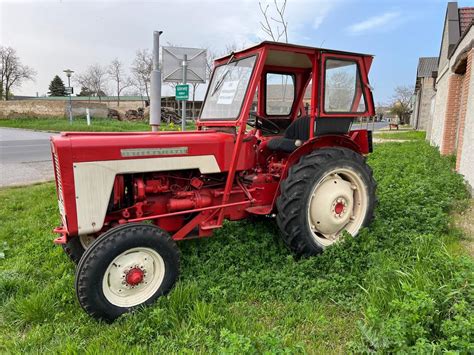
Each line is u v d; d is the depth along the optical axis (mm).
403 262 3230
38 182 7879
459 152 7258
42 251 3875
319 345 2424
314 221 3715
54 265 3596
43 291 2998
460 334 2092
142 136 3111
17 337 2545
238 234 4027
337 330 2570
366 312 2518
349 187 3893
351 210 3934
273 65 4547
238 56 3674
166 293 2916
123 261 2766
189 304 2748
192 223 3361
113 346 2367
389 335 2201
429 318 2260
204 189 3525
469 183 6086
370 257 3330
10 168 9750
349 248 3477
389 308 2553
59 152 2713
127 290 2785
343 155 3775
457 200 5328
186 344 2363
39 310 2750
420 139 18109
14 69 50469
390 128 32188
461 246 3828
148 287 2889
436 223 4184
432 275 2781
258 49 3404
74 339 2496
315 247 3604
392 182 6137
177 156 3201
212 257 3533
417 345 2043
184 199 3377
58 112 31641
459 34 10828
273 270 3350
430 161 8562
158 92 6230
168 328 2537
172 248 2926
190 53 6785
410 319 2244
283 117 4863
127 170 2990
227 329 2457
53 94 67250
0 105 32219
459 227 4359
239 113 3395
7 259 3779
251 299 2957
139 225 2818
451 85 10102
